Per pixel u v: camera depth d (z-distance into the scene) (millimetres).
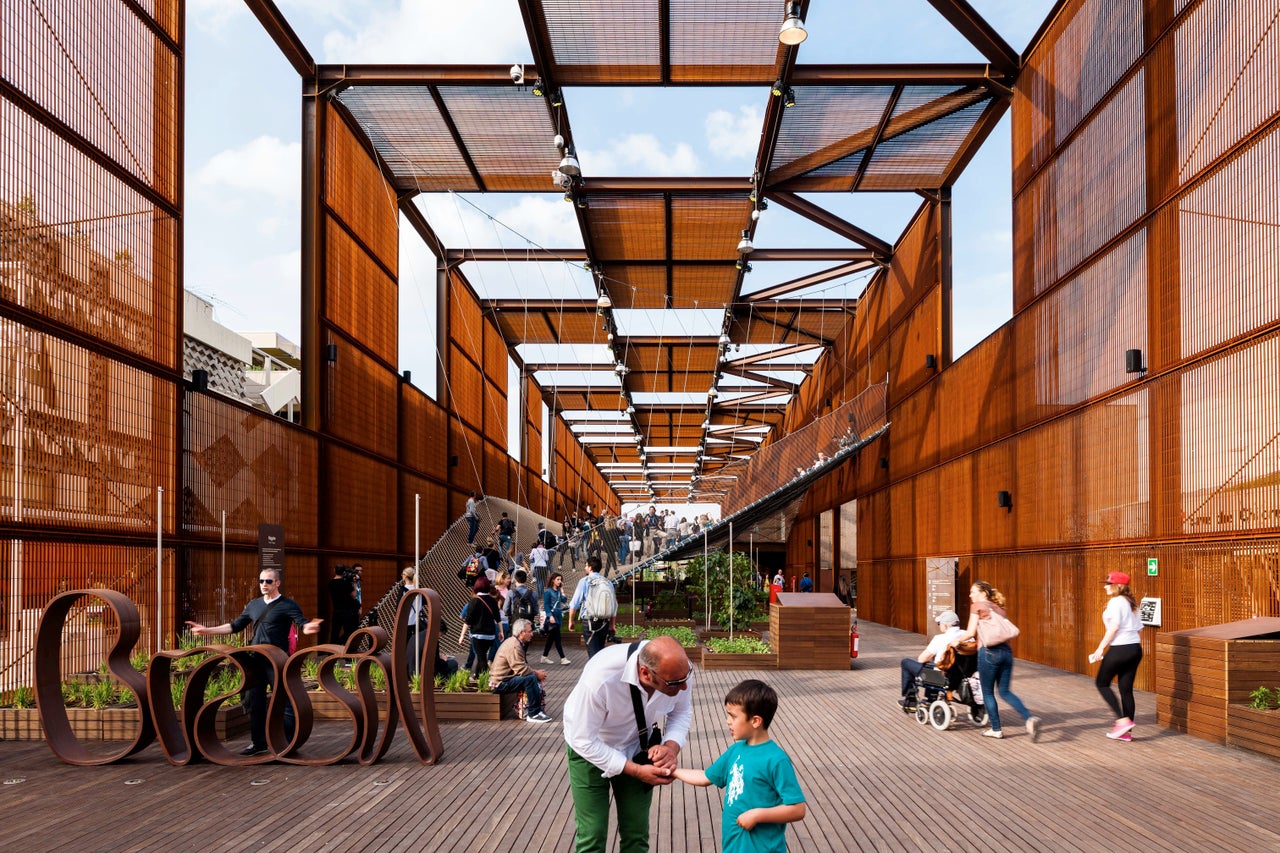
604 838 4109
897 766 7973
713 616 20344
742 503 28531
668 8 15898
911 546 24531
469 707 10305
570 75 18328
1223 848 5652
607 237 26125
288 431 16969
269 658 8023
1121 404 13461
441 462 27531
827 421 28516
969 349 20234
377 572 21578
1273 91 10250
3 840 5727
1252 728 8508
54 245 10953
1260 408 10359
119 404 12000
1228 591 10836
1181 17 12062
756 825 3594
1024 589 16984
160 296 13125
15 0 10422
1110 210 13992
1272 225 10203
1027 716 9188
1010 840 5812
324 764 7941
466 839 5773
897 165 21641
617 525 30062
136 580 12086
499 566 24594
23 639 10109
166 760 8133
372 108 20109
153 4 13305
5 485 9992
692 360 41531
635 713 3986
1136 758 8281
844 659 15430
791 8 15039
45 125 10859
